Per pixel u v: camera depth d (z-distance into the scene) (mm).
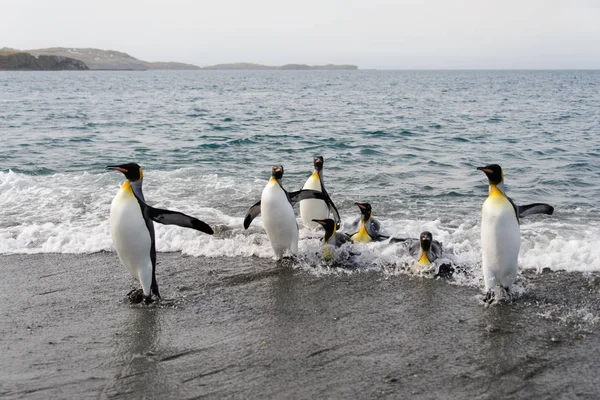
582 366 5598
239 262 8859
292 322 6711
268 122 33062
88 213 11547
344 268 8594
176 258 9016
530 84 116688
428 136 25812
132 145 22500
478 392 5156
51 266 8633
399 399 5051
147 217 7016
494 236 7008
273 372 5535
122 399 5074
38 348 6027
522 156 19766
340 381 5359
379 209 12227
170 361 5758
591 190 14273
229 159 19125
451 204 12727
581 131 27781
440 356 5832
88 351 5965
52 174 16141
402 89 89562
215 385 5305
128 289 7758
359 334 6371
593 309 6992
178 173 15828
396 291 7684
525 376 5422
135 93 72562
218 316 6891
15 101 53000
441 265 8383
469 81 144250
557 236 9922
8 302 7293
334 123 32500
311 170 17016
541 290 7629
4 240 9625
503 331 6398
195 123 32188
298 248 9273
